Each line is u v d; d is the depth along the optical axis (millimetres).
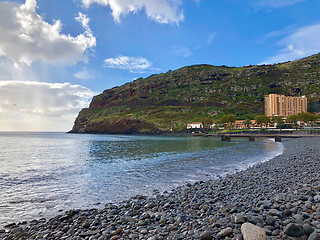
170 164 26234
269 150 45500
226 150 46781
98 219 8898
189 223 7250
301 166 18828
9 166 25406
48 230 8023
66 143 82562
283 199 8539
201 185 14836
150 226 7504
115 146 62844
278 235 5293
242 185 13695
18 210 10672
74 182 16812
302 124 154250
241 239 5270
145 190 14398
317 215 6070
